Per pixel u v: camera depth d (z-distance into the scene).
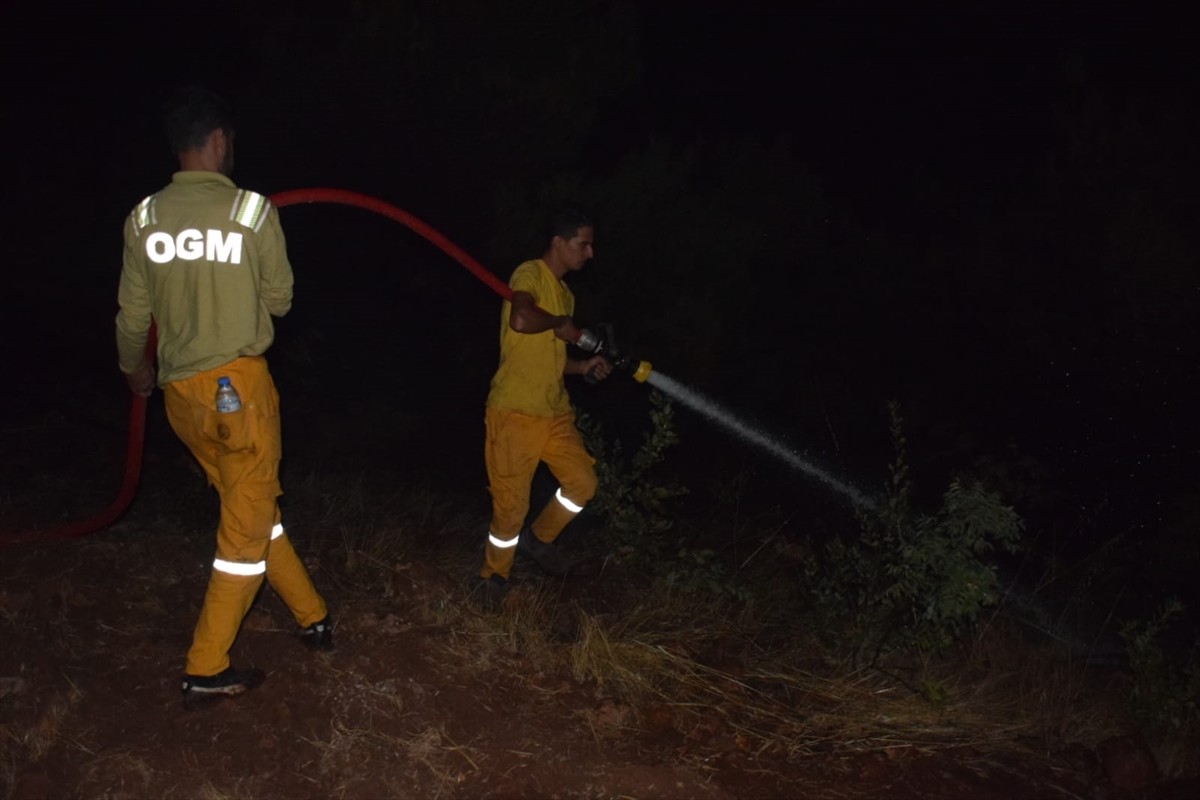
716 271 8.33
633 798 4.11
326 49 7.68
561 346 5.12
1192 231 7.89
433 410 8.42
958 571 5.27
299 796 3.87
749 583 6.28
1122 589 6.90
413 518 6.43
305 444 7.58
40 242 8.11
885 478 8.72
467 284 8.21
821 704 5.04
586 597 5.64
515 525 5.19
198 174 3.98
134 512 5.74
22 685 4.10
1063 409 8.49
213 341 3.90
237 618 4.07
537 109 7.72
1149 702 5.21
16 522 5.48
